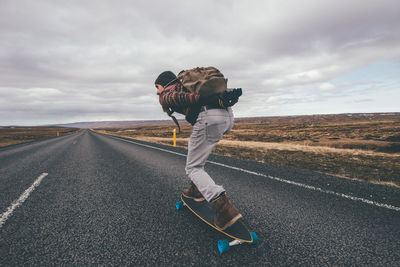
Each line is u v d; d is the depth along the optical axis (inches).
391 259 54.6
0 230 70.8
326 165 212.1
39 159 254.7
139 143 513.3
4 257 55.3
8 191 118.3
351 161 243.1
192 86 56.3
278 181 135.5
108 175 157.8
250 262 53.1
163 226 72.8
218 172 163.8
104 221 77.2
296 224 74.9
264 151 345.7
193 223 75.0
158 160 232.1
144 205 93.6
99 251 58.1
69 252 57.7
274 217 80.9
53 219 79.4
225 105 59.8
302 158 264.2
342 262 53.2
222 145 476.1
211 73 57.7
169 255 56.0
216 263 52.6
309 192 111.9
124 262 53.1
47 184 132.7
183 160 231.1
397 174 171.0
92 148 387.5
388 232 69.0
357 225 74.0
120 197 105.3
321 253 57.2
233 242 58.4
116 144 480.7
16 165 213.0
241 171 167.5
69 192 114.7
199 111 60.8
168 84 63.8
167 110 66.5
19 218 80.4
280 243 62.3
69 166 199.6
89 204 95.5
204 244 61.2
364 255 56.4
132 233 68.0
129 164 207.3
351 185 125.3
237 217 57.0
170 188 121.6
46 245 61.3
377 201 97.9
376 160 253.6
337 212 85.4
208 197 60.2
